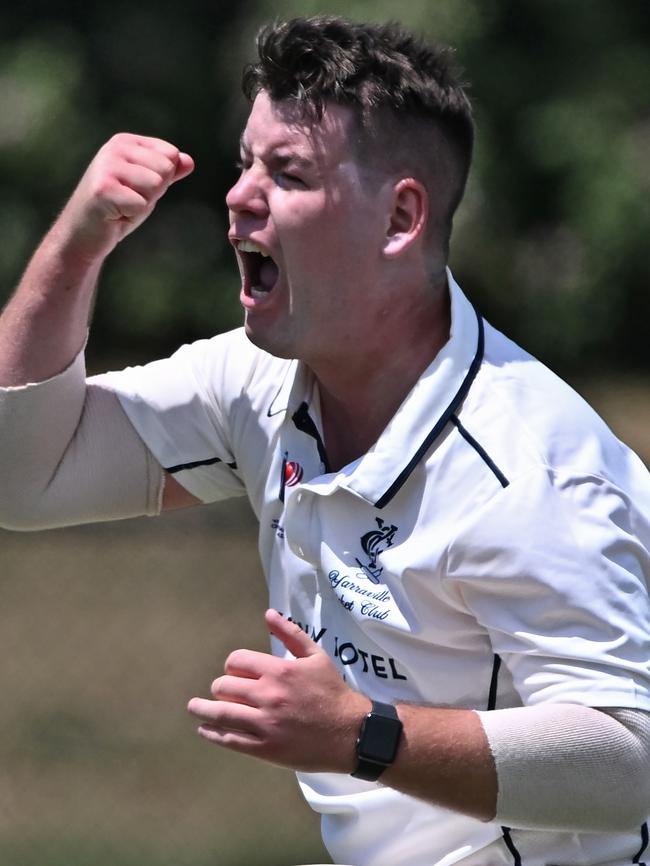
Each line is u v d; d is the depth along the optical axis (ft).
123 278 160.97
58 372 28.94
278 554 28.63
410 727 24.20
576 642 24.59
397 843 27.25
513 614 25.05
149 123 156.66
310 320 26.78
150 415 29.91
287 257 26.48
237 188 26.76
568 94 152.87
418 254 27.12
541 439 25.62
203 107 159.02
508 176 150.51
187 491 30.66
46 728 78.89
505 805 24.38
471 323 27.12
